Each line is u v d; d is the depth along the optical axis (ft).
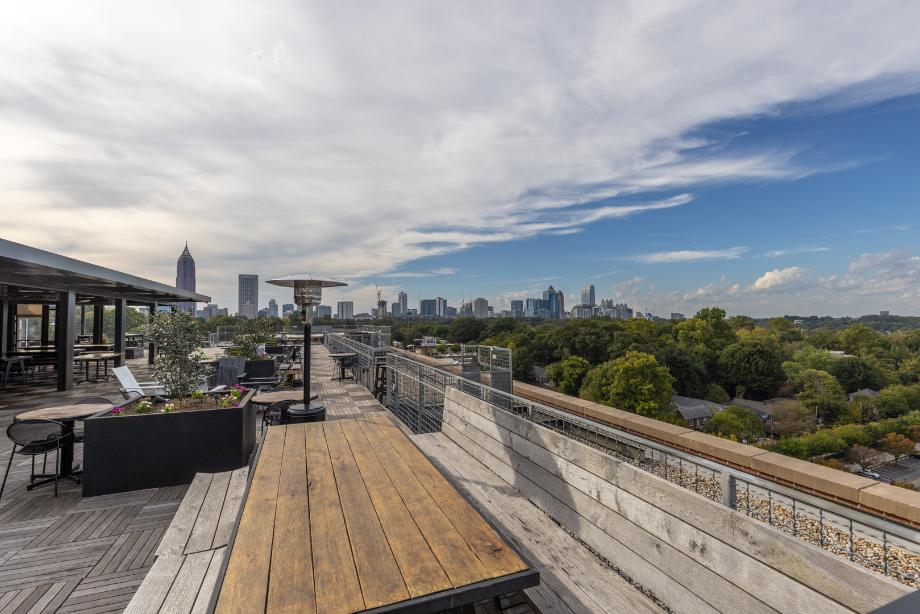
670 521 6.22
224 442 13.19
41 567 8.63
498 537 5.19
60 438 12.67
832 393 193.16
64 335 32.40
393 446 9.38
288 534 5.25
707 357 216.54
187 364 15.21
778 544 4.73
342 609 3.78
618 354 183.01
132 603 5.80
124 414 13.19
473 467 12.19
